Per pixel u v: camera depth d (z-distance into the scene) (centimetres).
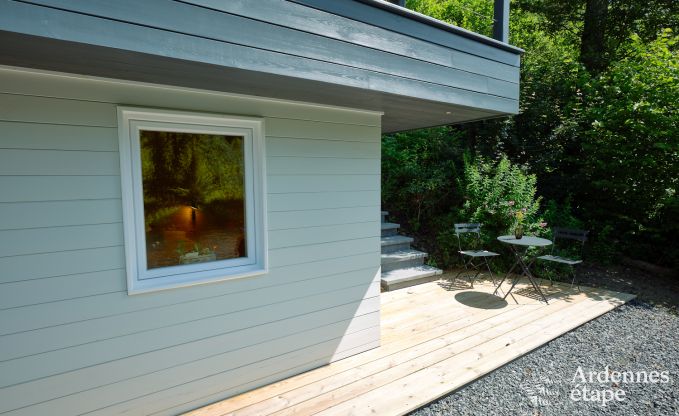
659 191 519
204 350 216
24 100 162
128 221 189
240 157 230
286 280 245
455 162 646
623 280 495
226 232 228
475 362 268
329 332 268
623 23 730
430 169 618
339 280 271
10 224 163
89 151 178
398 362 270
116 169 185
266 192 232
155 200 202
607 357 287
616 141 541
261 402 222
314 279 258
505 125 655
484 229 529
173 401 208
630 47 678
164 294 202
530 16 912
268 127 230
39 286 170
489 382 251
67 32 119
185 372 211
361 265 283
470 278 490
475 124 691
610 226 558
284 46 167
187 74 168
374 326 293
